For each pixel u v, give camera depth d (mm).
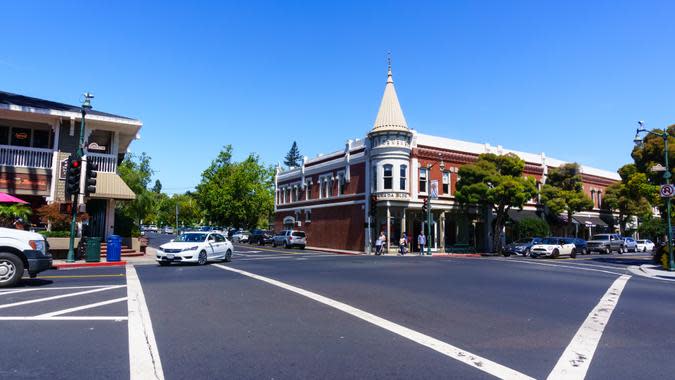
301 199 48594
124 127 24453
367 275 14820
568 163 43938
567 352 6047
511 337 6809
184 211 101938
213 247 20234
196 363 5254
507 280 14570
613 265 24562
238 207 59188
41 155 22422
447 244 39906
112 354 5547
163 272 15391
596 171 51625
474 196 35938
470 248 40219
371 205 35500
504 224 39219
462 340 6559
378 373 5012
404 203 36000
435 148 38531
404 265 19656
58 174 22562
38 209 21156
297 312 8312
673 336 7105
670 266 20969
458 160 39781
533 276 16297
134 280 12773
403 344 6250
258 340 6316
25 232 11281
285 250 38688
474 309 9047
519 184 35344
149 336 6426
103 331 6672
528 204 43312
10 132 23062
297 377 4836
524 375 5039
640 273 20234
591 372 5215
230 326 7133
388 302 9555
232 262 20859
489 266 20516
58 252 20594
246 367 5141
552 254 31688
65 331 6648
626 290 12977
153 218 102688
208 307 8672
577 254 38500
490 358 5684
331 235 42031
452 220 40438
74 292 10312
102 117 23109
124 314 7902
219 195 58969
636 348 6336
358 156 38812
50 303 8883
